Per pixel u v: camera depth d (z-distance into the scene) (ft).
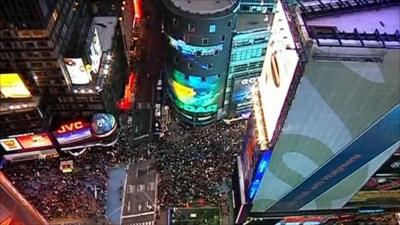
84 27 333.01
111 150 343.87
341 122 195.31
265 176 239.71
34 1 247.91
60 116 338.75
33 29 265.13
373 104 184.03
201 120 354.33
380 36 168.86
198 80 318.65
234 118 366.63
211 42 291.17
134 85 390.63
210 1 287.69
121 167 336.90
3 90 306.14
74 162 335.67
